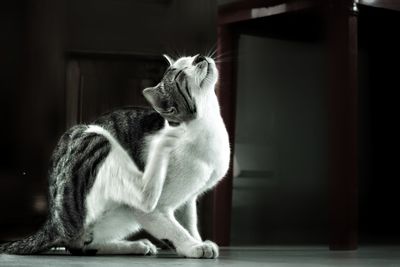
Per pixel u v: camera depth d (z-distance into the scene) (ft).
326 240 8.34
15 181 6.86
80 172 5.88
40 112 6.97
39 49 6.98
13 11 6.90
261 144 9.68
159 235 5.75
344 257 5.86
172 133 5.84
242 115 9.59
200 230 7.48
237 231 9.32
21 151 6.89
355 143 6.63
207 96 5.82
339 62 6.57
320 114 9.70
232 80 7.64
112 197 5.77
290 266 4.84
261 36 7.79
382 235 9.27
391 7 6.74
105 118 6.24
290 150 9.80
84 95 7.06
